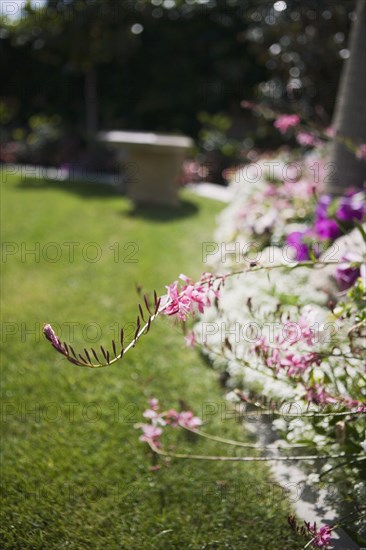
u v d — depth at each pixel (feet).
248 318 10.48
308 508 7.12
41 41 37.93
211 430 8.84
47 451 8.41
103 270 16.96
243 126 38.32
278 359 6.40
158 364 10.94
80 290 15.33
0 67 42.09
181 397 9.83
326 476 6.97
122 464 8.11
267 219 14.73
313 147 22.33
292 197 15.37
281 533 6.82
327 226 11.59
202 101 39.09
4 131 42.65
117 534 6.89
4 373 10.74
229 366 9.55
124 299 14.58
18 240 20.51
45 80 42.22
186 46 38.19
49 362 11.16
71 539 6.80
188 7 37.09
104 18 37.04
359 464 6.60
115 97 40.98
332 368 6.81
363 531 6.52
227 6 36.37
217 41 37.29
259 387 8.68
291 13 26.66
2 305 14.39
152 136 28.30
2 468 8.00
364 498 6.42
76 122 42.45
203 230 21.71
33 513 7.19
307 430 7.13
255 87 36.68
